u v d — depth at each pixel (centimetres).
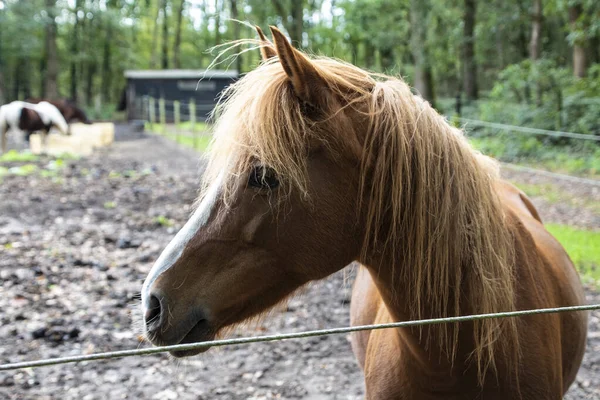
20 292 489
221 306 157
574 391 347
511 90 1498
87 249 627
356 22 2316
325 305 480
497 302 159
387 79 174
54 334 413
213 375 372
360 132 155
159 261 159
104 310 461
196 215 159
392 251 159
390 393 180
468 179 160
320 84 151
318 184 152
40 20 2920
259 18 2344
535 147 1244
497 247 162
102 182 1050
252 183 152
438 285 158
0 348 393
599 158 1122
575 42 1380
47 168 1209
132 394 347
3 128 1519
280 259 157
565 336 199
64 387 352
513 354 163
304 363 389
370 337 204
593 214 768
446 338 159
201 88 2909
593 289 486
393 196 155
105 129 1789
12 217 773
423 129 157
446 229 156
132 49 4166
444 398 171
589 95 1302
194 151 1558
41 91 3788
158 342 154
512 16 1997
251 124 149
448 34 2197
